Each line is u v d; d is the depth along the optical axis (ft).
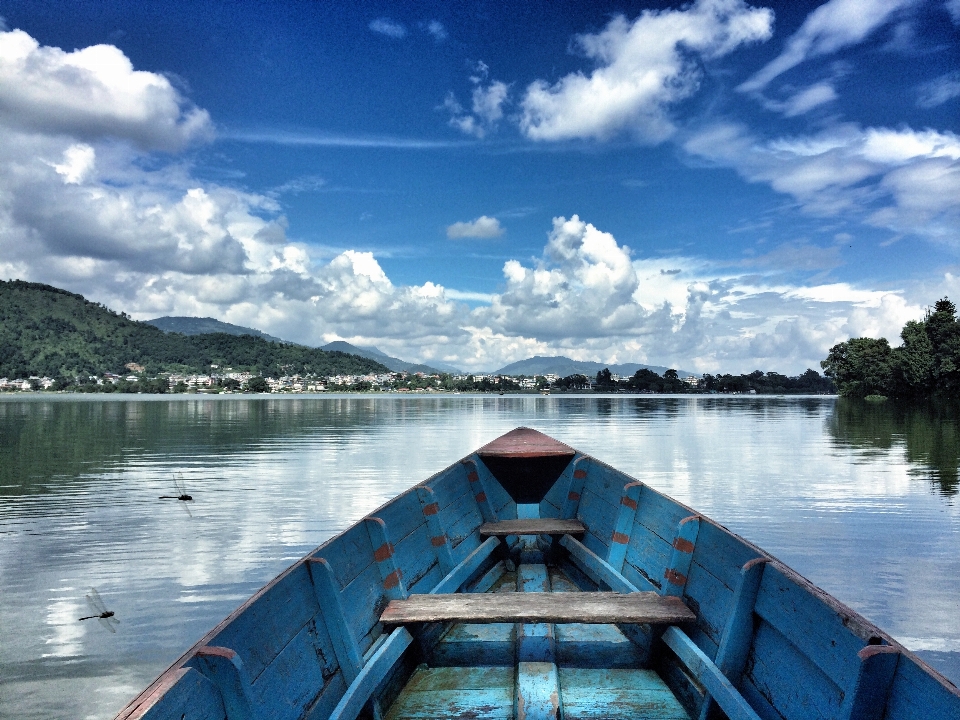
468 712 14.16
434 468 81.00
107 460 91.50
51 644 26.86
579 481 28.84
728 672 13.15
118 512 53.62
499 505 31.50
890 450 100.63
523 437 35.24
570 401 451.12
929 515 49.98
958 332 263.90
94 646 26.73
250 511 53.72
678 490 62.03
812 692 10.62
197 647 9.23
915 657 8.66
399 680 15.46
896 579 33.88
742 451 99.09
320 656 12.80
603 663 16.70
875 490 61.98
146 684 23.70
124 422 185.68
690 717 13.91
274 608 11.62
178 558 39.52
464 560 22.36
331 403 392.27
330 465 84.38
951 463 83.66
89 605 31.27
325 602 13.41
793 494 59.82
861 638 9.50
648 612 15.39
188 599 32.37
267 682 10.62
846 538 42.65
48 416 217.97
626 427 157.69
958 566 36.11
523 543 30.01
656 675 16.07
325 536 45.11
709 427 156.97
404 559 18.98
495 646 17.74
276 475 75.05
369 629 14.99
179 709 7.95
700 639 15.03
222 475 75.31
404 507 20.18
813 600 11.02
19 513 53.52
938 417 193.98
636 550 21.04
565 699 14.78
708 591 15.30
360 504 56.65
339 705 11.42
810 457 90.74
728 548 14.99
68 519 50.98
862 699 9.00
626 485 22.63
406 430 152.05
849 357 334.24
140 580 35.19
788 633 11.68
